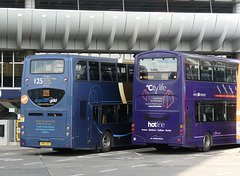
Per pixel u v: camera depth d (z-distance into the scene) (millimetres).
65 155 18422
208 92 19984
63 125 17844
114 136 20359
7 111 32750
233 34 34562
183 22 32656
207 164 14648
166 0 33562
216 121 20469
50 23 30922
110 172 12555
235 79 21906
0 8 29984
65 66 17938
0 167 13852
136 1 33094
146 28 32688
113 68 20312
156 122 18797
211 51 35625
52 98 18047
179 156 17844
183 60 18625
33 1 31547
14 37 31953
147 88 19047
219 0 34281
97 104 19141
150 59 19141
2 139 24281
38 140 18188
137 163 15039
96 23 31656
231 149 21719
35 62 18391
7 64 33062
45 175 11906
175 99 18484
